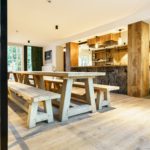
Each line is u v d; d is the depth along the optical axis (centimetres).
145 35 446
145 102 358
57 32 663
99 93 292
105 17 486
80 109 254
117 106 317
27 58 938
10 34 693
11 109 287
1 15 69
